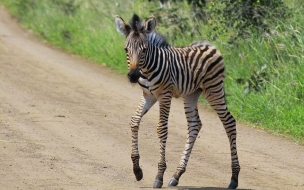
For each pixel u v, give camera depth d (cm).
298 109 1961
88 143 1703
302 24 2323
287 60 2223
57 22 3941
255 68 2261
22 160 1512
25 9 4566
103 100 2259
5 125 1841
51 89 2402
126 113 2080
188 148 1425
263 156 1645
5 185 1313
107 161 1547
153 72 1345
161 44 1415
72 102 2200
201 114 2106
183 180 1424
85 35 3475
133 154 1371
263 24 2398
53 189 1297
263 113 2014
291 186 1400
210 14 2608
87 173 1434
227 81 2288
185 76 1404
